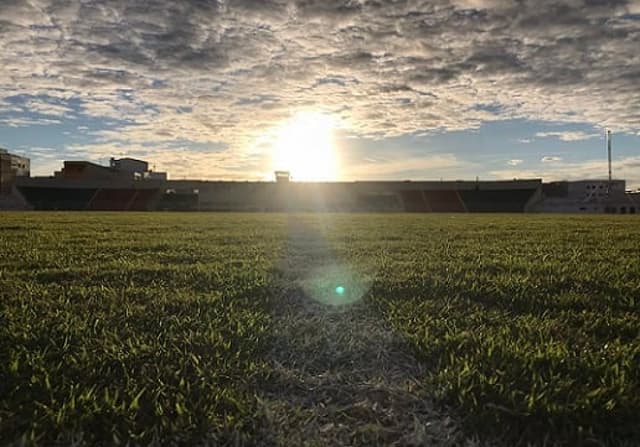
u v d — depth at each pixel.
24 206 76.38
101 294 4.72
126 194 82.69
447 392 2.48
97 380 2.64
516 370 2.73
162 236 13.61
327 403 2.48
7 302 4.32
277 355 3.16
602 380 2.58
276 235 14.59
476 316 3.99
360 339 3.43
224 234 14.95
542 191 86.94
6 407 2.29
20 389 2.49
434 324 3.74
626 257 8.11
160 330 3.54
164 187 86.00
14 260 7.33
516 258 7.85
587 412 2.26
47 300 4.40
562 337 3.46
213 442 2.07
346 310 4.32
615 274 6.00
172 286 5.27
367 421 2.28
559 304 4.42
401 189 87.94
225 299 4.63
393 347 3.28
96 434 2.11
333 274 6.25
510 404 2.34
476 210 79.62
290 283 5.50
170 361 2.92
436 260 7.75
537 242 11.75
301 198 86.25
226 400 2.41
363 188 89.62
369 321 3.96
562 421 2.21
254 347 3.21
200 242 11.52
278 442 2.07
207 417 2.21
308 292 5.04
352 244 11.23
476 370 2.69
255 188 89.12
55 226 19.09
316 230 17.86
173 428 2.12
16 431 2.10
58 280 5.66
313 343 3.33
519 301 4.55
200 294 4.77
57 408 2.28
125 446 2.04
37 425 2.12
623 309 4.27
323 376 2.82
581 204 79.19
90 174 93.88
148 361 2.90
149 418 2.23
